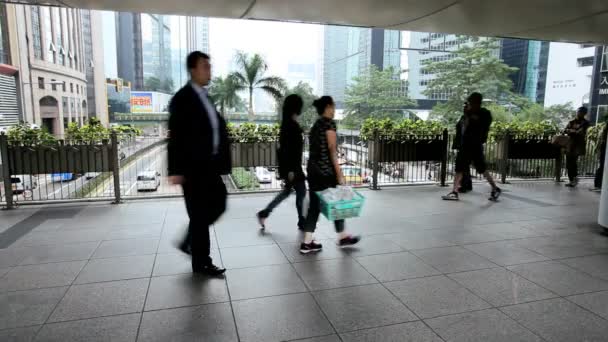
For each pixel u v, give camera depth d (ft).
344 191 13.53
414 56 233.14
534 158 28.63
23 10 138.31
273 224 17.28
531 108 143.95
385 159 25.48
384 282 11.57
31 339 8.60
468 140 21.89
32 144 19.94
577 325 9.24
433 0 18.07
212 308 9.98
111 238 15.38
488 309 9.99
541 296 10.71
